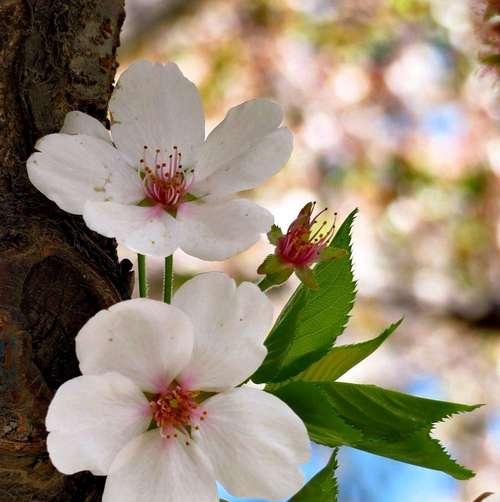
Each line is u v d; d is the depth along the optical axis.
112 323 0.28
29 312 0.29
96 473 0.28
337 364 0.31
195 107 0.30
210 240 0.29
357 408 0.30
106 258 0.30
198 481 0.28
